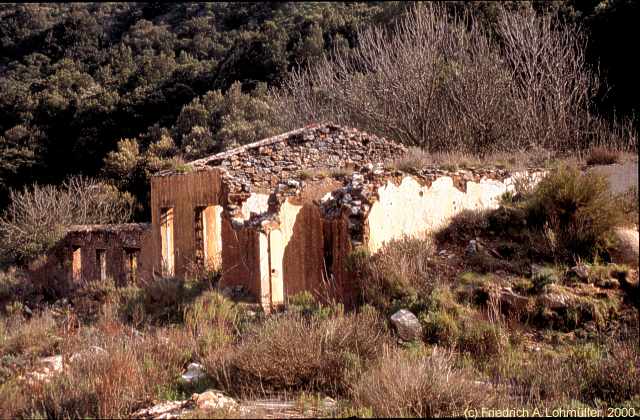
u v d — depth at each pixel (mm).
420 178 13586
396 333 9992
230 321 11289
